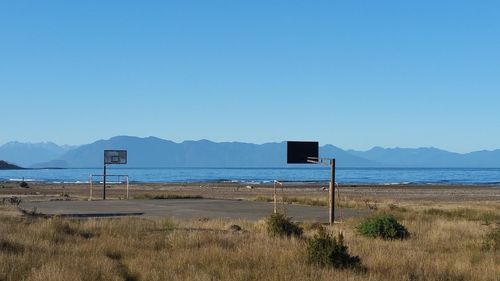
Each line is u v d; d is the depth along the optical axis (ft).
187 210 131.34
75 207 139.03
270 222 73.20
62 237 62.75
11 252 48.55
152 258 47.60
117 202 161.68
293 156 102.58
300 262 44.96
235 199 181.37
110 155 187.11
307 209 136.77
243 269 42.19
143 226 78.33
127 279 40.75
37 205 145.69
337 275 40.01
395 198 233.76
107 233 68.33
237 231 75.56
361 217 103.60
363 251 54.13
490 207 150.82
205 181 525.34
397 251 55.52
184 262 45.27
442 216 114.73
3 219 82.48
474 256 53.88
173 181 535.19
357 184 431.43
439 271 43.78
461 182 514.68
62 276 37.88
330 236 51.96
